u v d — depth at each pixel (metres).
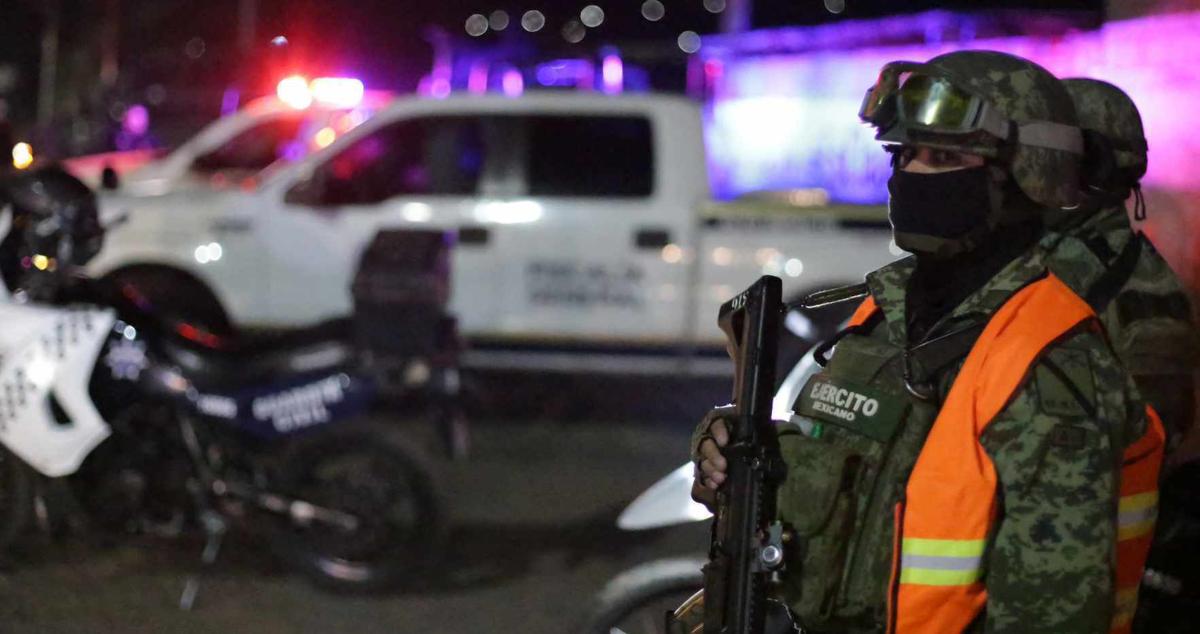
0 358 4.79
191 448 4.83
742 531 2.05
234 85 12.09
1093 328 1.91
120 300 4.90
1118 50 6.89
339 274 8.00
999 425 1.83
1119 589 1.97
